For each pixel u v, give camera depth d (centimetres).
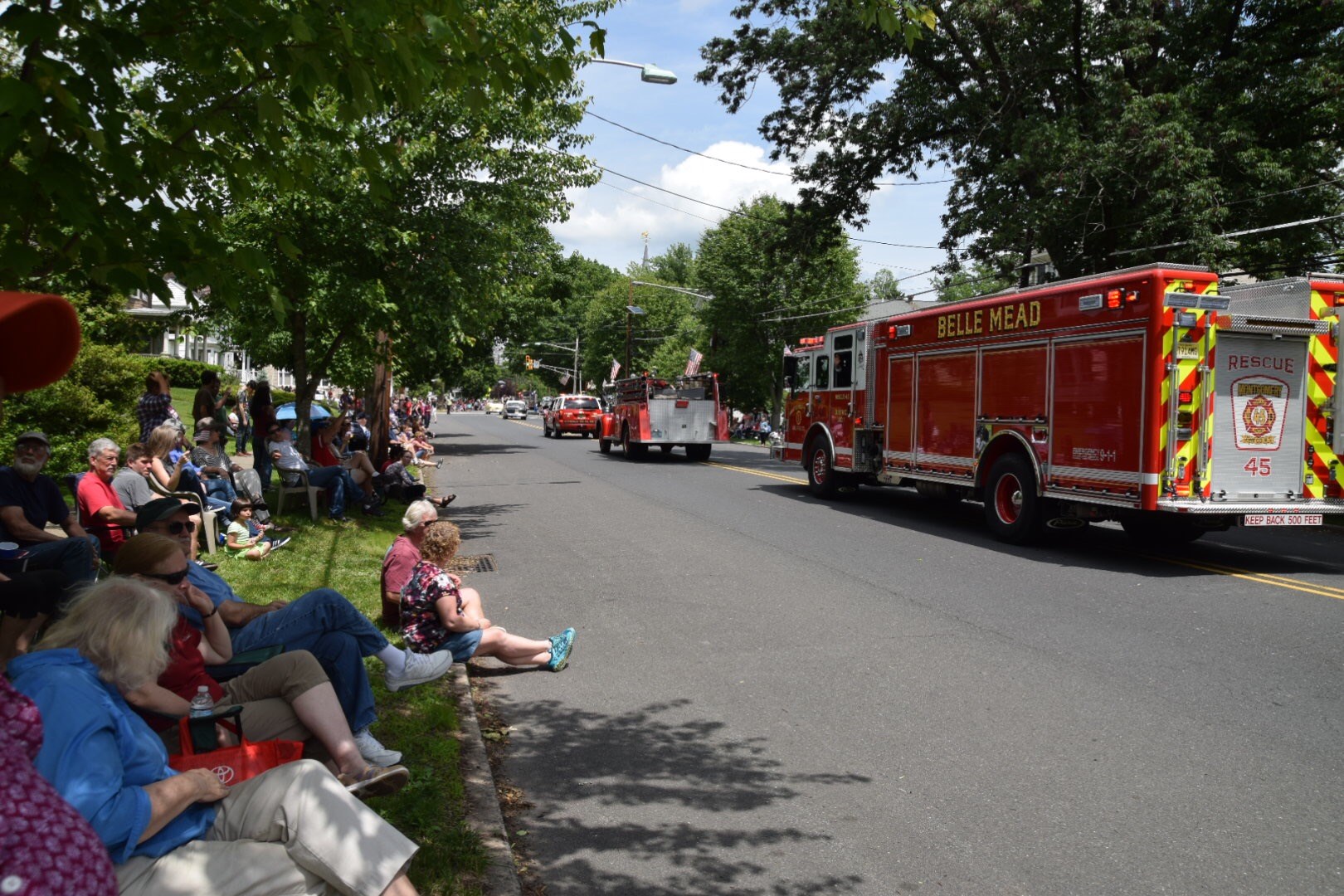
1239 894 371
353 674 456
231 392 2173
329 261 1212
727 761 509
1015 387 1212
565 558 1116
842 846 412
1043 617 820
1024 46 1995
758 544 1211
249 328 1268
